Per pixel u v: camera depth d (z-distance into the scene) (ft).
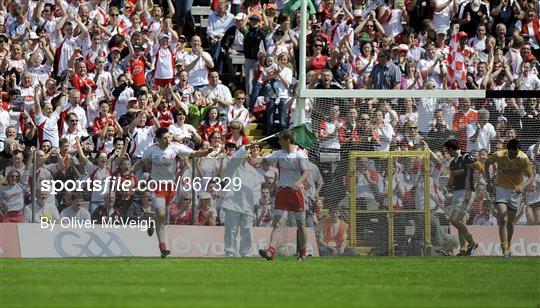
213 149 239.30
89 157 243.19
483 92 253.65
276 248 228.84
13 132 252.21
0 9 308.40
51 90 278.26
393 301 135.74
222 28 318.24
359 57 306.35
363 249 239.91
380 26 322.55
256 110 293.64
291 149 210.59
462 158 242.37
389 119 254.47
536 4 346.95
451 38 318.04
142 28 304.50
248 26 310.45
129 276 171.01
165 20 299.99
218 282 161.17
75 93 272.31
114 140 258.37
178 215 228.02
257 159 231.91
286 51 299.38
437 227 242.58
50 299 135.13
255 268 189.88
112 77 288.10
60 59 291.17
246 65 304.50
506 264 207.51
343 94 249.75
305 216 224.94
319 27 303.48
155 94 285.43
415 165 242.78
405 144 254.27
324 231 237.45
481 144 256.11
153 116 269.64
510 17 337.72
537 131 256.32
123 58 292.81
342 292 147.33
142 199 225.97
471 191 242.17
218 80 288.92
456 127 256.32
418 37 323.78
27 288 150.20
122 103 282.15
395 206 241.76
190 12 325.21
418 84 308.19
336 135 249.75
